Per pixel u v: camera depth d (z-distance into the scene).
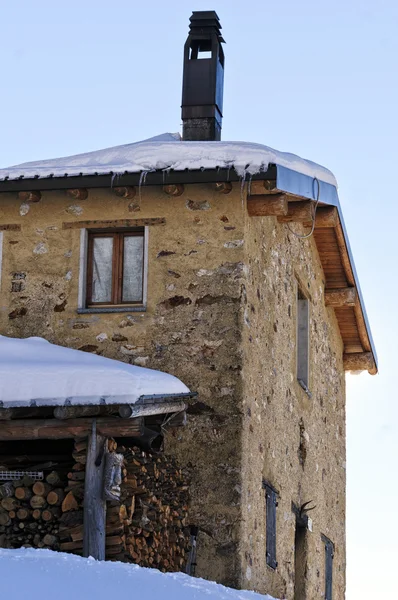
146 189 15.68
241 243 15.30
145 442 13.92
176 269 15.41
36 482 12.99
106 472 12.76
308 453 18.44
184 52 18.14
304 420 18.28
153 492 13.66
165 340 15.23
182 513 14.33
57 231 15.90
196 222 15.49
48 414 13.03
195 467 14.70
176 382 13.90
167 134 18.23
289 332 17.55
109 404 12.72
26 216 16.02
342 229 18.66
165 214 15.59
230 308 15.12
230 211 15.41
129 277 15.72
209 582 11.34
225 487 14.58
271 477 16.02
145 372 13.73
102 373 12.93
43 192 16.02
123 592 10.42
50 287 15.77
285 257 17.45
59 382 12.90
